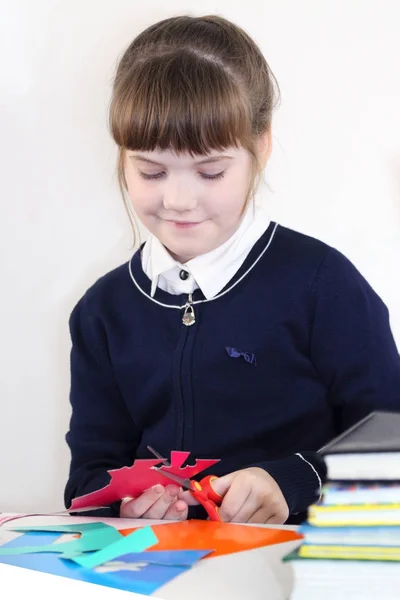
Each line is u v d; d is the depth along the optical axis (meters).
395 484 0.61
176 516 1.04
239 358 1.22
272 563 0.75
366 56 1.62
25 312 1.87
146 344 1.27
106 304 1.33
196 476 1.23
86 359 1.35
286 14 1.66
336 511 0.62
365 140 1.64
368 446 0.62
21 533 0.92
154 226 1.13
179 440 1.24
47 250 1.85
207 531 0.89
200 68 1.05
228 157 1.05
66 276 1.84
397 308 1.65
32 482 1.89
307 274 1.23
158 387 1.25
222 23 1.20
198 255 1.21
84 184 1.81
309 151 1.67
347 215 1.67
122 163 1.16
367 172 1.64
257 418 1.23
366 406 1.19
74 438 1.34
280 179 1.69
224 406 1.23
